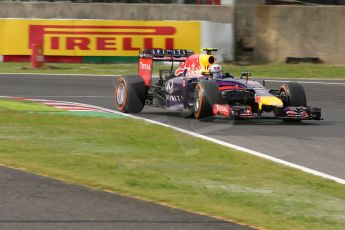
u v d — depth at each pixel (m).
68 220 20.47
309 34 98.31
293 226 20.98
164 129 40.62
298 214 22.53
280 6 99.00
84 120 44.38
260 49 99.69
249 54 100.44
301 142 37.34
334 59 97.56
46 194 23.41
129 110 48.91
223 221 20.97
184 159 31.81
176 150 34.19
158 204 22.69
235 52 100.06
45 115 46.41
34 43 89.62
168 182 26.64
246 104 44.31
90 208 21.86
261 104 42.09
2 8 98.94
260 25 99.81
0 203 22.09
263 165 30.67
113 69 85.38
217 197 24.45
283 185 26.73
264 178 27.98
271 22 99.44
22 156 30.83
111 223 20.31
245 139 37.78
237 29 101.19
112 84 70.69
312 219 21.97
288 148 35.38
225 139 37.59
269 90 45.09
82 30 89.88
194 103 44.09
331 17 97.50
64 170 27.95
